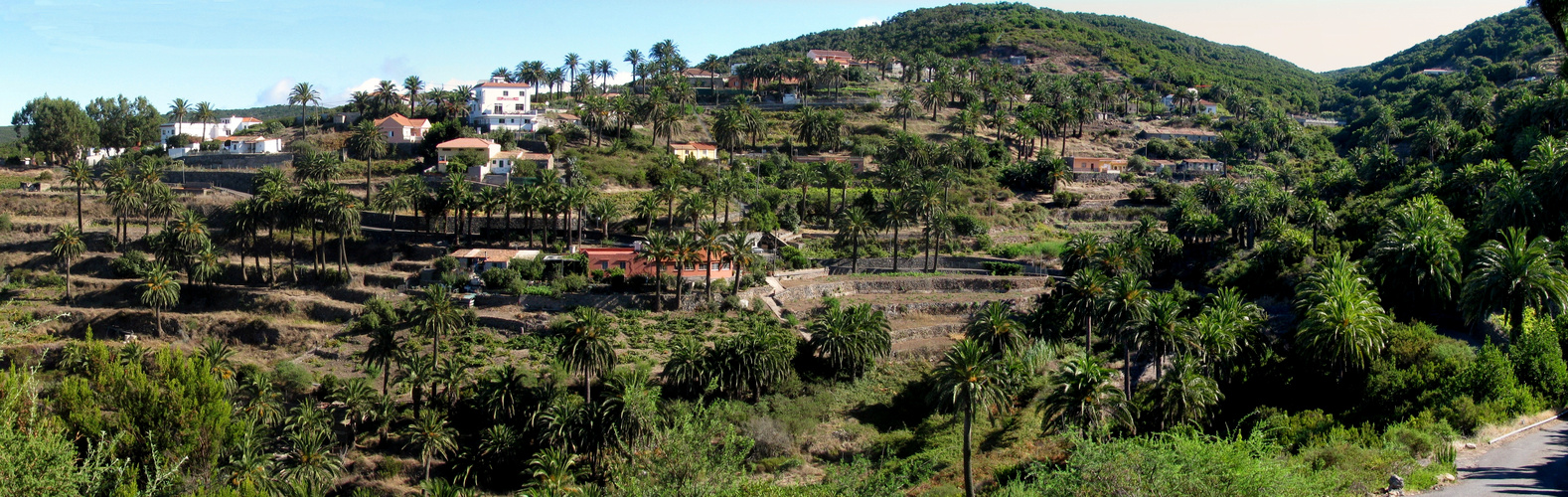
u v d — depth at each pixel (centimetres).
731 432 3409
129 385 4084
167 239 12581
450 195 13288
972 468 8181
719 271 12356
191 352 11231
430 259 13200
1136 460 3125
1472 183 11969
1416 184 13350
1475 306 7912
